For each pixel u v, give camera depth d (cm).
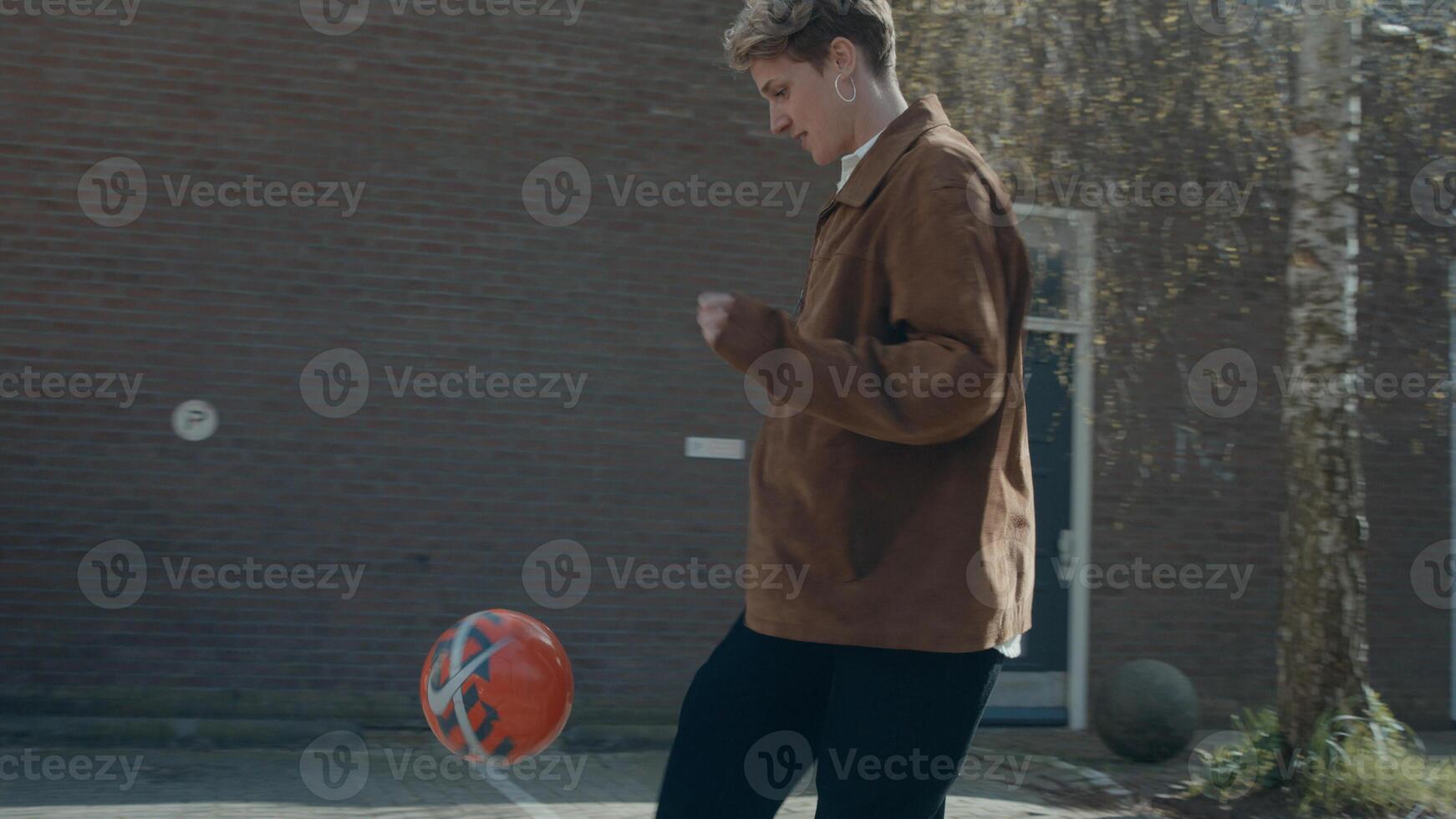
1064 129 693
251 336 690
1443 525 881
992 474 176
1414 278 827
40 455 665
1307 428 620
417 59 714
